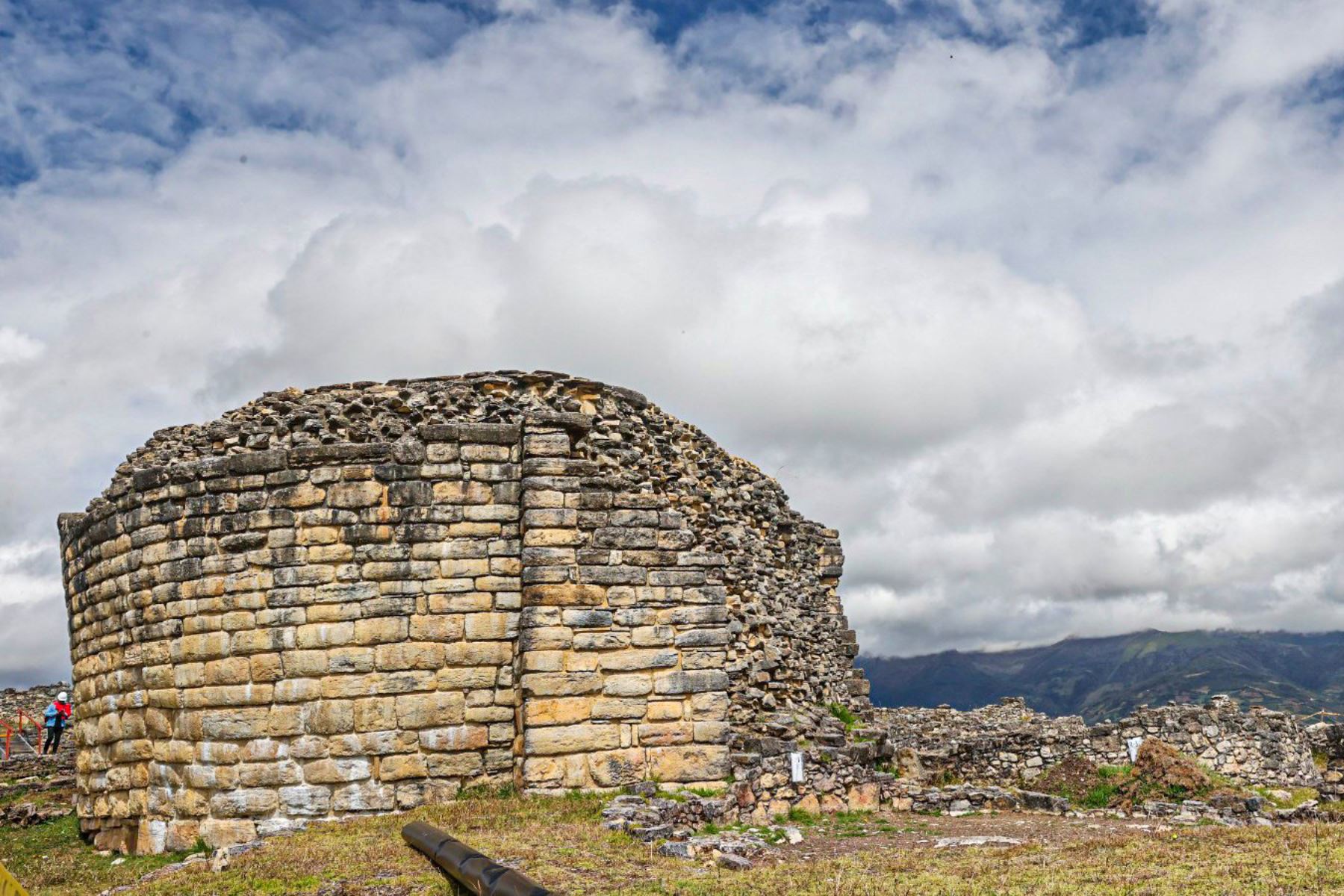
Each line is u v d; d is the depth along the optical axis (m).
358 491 24.64
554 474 24.70
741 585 29.38
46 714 47.66
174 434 28.84
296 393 27.41
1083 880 16.70
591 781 23.56
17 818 32.41
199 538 25.09
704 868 18.41
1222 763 36.19
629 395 28.59
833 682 35.38
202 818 24.20
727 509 31.75
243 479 24.98
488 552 24.77
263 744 23.89
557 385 27.03
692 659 24.58
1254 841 19.66
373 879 17.09
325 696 23.92
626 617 24.41
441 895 16.17
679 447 30.64
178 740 24.86
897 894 16.16
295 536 24.55
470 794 23.75
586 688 23.86
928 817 27.81
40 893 21.95
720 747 24.36
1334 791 32.03
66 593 30.23
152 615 25.55
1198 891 15.40
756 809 24.84
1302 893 14.87
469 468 25.05
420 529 24.62
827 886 16.73
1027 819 27.56
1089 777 33.97
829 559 37.47
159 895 17.09
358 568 24.41
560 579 24.17
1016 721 41.28
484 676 24.34
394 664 24.09
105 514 27.22
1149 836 21.70
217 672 24.41
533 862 17.66
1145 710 37.06
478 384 26.66
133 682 26.08
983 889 16.28
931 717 42.09
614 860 18.30
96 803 27.33
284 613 24.27
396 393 26.56
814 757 27.11
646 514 25.02
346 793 23.58
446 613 24.42
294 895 16.47
